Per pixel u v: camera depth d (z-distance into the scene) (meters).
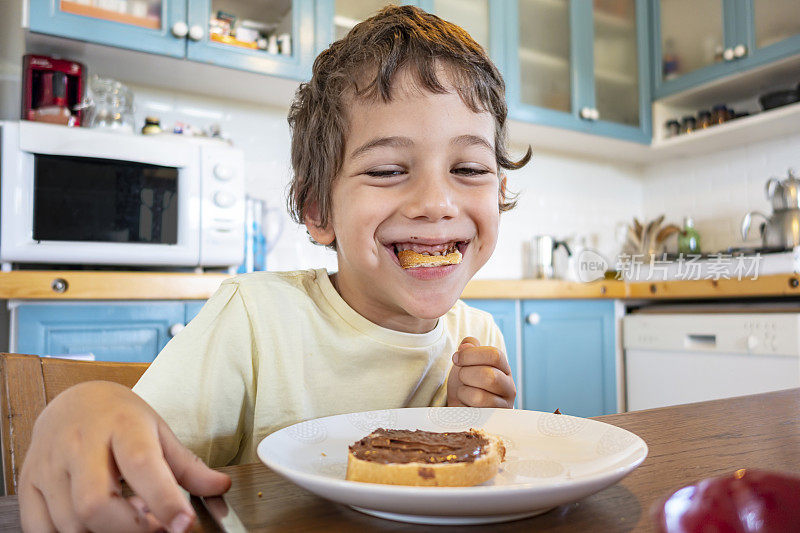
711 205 2.90
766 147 2.68
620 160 3.15
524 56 2.48
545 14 2.56
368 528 0.30
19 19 1.90
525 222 2.82
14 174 1.49
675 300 2.56
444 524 0.30
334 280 0.77
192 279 1.57
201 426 0.61
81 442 0.30
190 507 0.28
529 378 2.18
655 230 2.92
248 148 2.24
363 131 0.60
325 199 0.67
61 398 0.34
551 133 2.62
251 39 1.95
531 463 0.39
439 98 0.58
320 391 0.68
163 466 0.29
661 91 2.79
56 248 1.54
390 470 0.33
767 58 2.35
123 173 1.64
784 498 0.24
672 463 0.41
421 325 0.72
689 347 2.20
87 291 1.44
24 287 1.38
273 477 0.39
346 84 0.62
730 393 2.06
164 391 0.60
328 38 2.04
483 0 2.39
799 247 2.05
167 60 1.84
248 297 0.69
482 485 0.34
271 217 2.21
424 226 0.58
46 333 1.42
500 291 2.09
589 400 2.34
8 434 0.54
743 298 2.36
